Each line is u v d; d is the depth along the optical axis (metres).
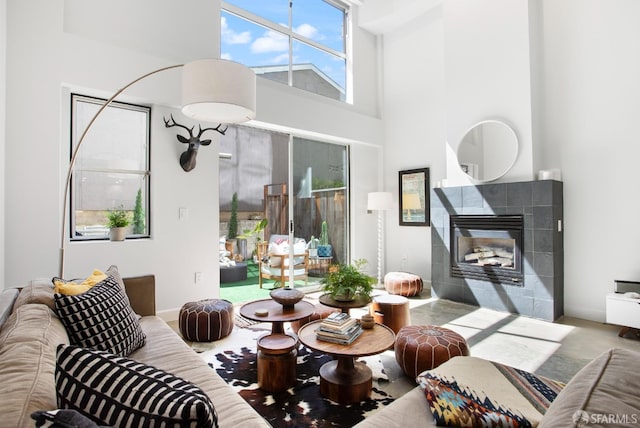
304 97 5.08
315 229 5.41
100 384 0.79
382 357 2.85
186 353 1.91
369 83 5.96
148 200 3.72
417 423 1.27
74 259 3.20
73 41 3.16
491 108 4.28
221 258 6.06
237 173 6.21
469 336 3.30
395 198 5.89
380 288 5.52
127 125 3.64
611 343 3.11
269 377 2.29
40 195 3.02
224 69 2.16
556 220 3.82
